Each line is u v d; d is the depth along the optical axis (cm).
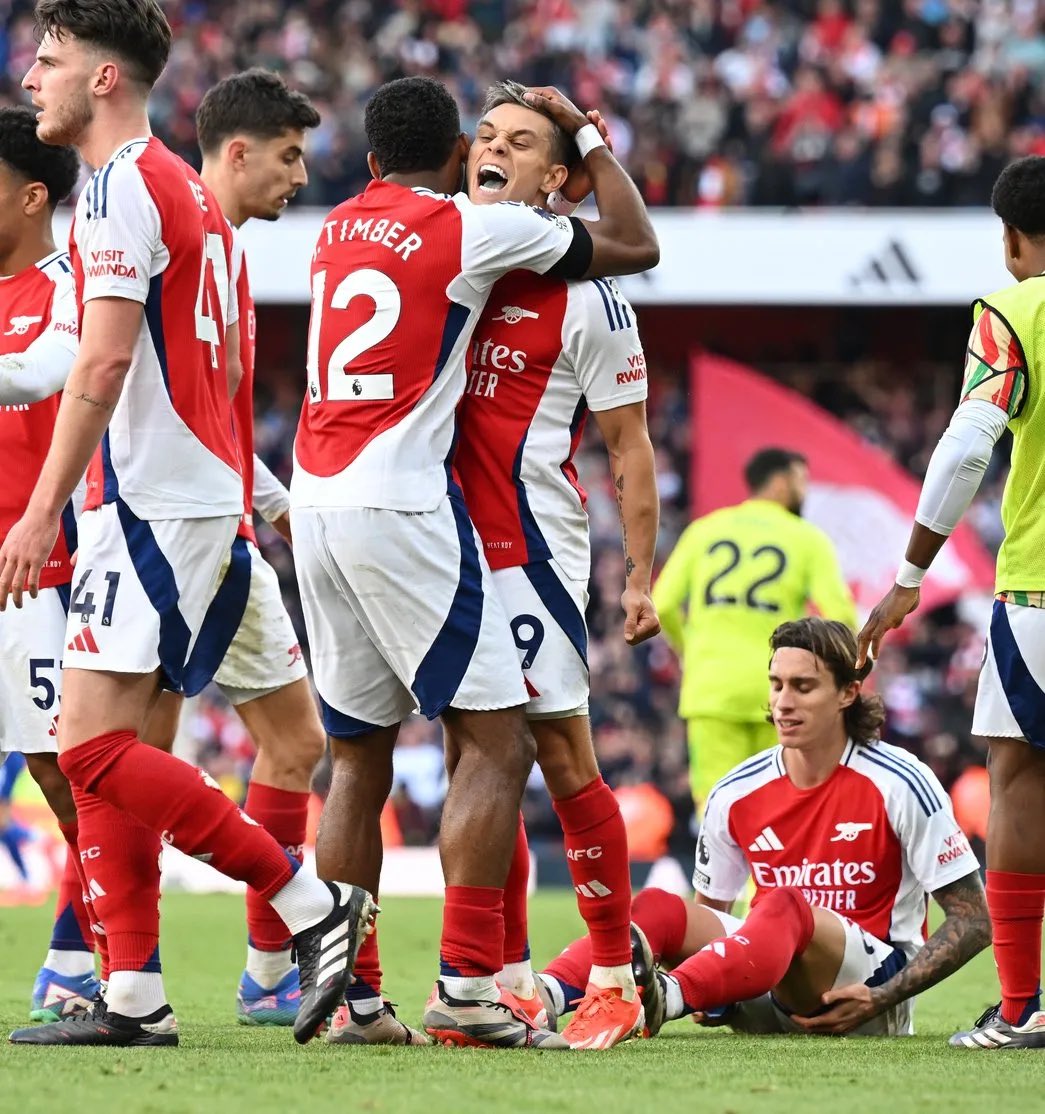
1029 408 1477
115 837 1364
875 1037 1616
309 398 1448
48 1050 1323
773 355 8231
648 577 1495
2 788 4662
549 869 4844
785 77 7594
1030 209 1532
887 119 7356
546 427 1464
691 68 7650
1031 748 1498
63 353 1477
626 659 6225
